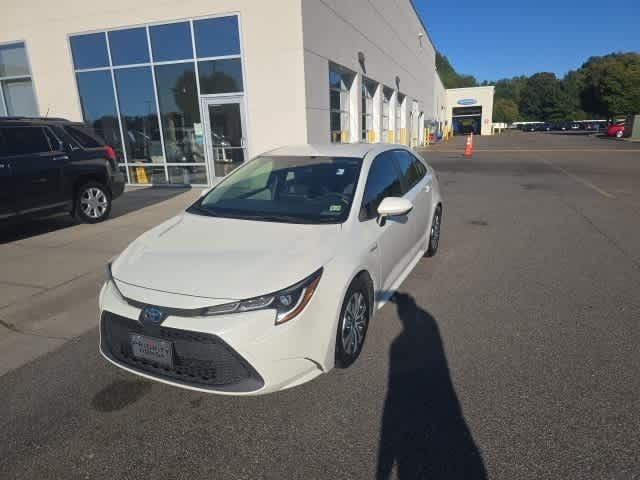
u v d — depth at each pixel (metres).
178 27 10.80
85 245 6.21
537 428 2.39
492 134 65.06
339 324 2.79
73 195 7.18
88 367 3.16
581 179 12.40
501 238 6.30
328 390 2.78
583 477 2.06
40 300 4.35
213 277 2.51
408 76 26.77
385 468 2.16
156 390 2.85
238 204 3.61
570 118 99.56
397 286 3.90
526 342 3.30
